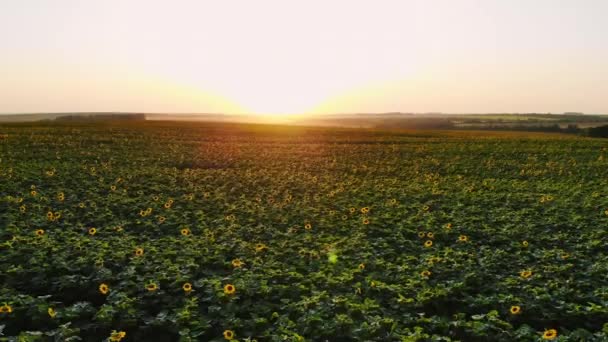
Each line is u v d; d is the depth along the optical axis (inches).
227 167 1219.2
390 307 360.8
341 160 1402.6
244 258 466.6
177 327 320.2
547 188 952.9
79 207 678.5
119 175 973.8
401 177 1125.1
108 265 430.3
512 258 491.2
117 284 392.8
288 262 465.4
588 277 428.5
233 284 384.2
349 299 363.3
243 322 325.4
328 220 646.5
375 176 1120.2
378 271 439.2
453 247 536.4
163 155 1371.8
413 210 725.9
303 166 1255.5
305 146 1786.4
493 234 585.0
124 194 780.0
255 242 542.6
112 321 328.5
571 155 1606.8
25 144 1514.5
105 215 633.0
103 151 1411.2
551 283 406.0
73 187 840.3
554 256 496.1
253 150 1601.9
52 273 407.8
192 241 511.8
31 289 385.4
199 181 960.9
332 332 308.3
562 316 350.3
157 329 326.0
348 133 2625.5
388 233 585.0
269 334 307.3
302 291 379.9
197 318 333.1
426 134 2704.2
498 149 1763.0
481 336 313.9
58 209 672.4
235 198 797.2
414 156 1541.6
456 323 323.3
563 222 635.5
